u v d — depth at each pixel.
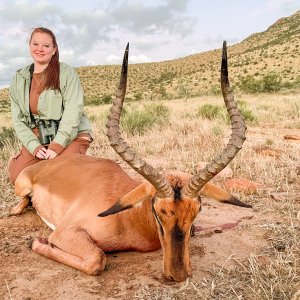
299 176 7.62
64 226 4.71
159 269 4.45
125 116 14.02
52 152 6.25
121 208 4.17
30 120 6.57
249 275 4.27
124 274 4.38
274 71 91.81
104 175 5.13
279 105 20.70
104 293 4.05
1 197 6.75
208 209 6.23
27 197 6.04
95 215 4.66
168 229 4.03
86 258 4.41
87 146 6.87
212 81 91.25
